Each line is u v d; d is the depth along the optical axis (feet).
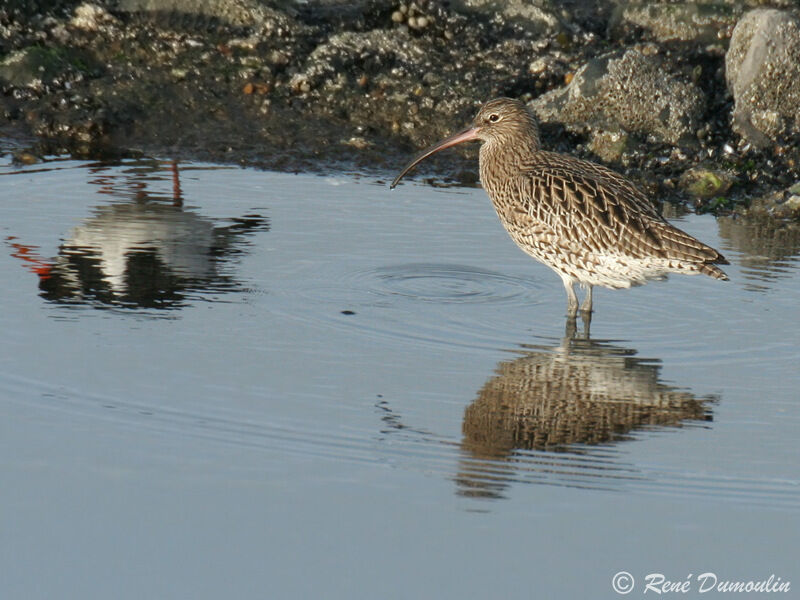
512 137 47.96
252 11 69.87
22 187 56.29
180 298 44.27
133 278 46.01
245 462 33.09
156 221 52.49
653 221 43.62
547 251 45.52
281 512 31.01
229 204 55.47
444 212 55.83
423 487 32.17
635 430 35.32
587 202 44.14
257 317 42.78
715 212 58.44
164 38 69.00
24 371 37.99
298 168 61.41
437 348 40.75
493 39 70.08
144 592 28.12
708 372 39.45
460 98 66.49
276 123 65.31
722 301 46.03
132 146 63.00
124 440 34.04
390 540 29.99
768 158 62.75
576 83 64.28
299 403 36.45
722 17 69.41
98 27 68.95
